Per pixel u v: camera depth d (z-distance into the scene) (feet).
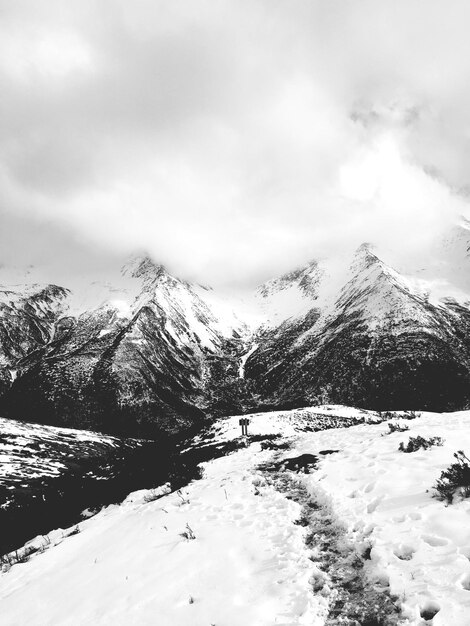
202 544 28.48
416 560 20.31
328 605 19.13
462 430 45.93
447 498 26.04
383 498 29.07
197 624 19.34
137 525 38.06
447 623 15.65
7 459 124.26
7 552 55.06
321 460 46.44
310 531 27.91
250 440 116.78
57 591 28.12
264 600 20.02
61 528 58.85
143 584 24.62
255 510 34.32
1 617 26.76
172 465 71.10
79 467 131.34
